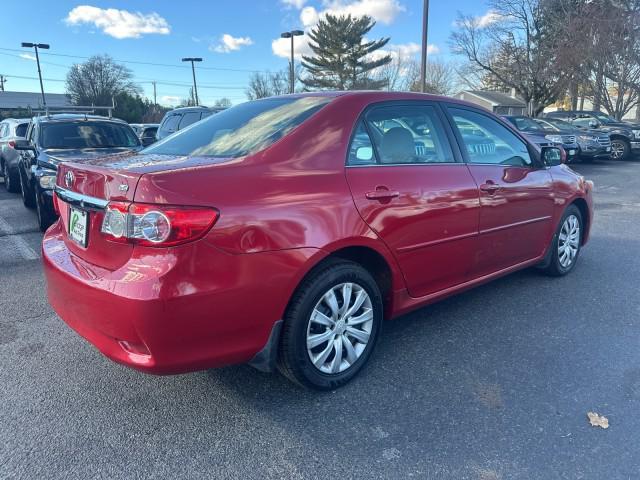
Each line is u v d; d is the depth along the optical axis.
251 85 57.69
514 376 3.03
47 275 2.78
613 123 20.39
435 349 3.38
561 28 27.28
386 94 3.25
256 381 2.97
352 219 2.74
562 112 22.03
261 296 2.42
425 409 2.69
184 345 2.27
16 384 2.92
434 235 3.24
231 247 2.30
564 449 2.36
